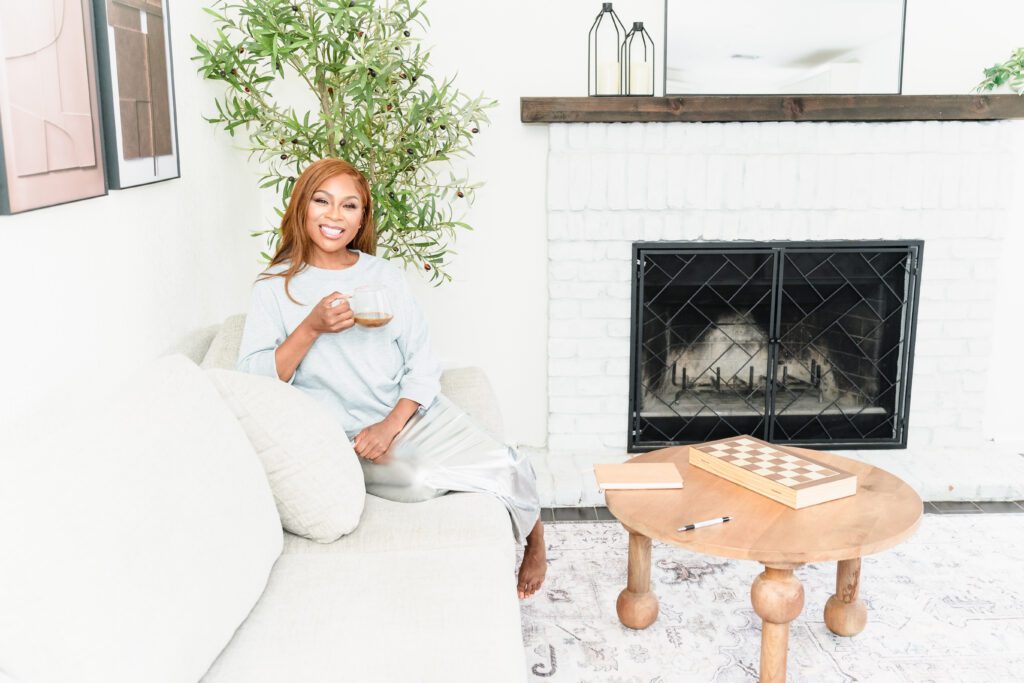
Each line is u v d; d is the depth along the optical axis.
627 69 2.98
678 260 3.13
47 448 1.09
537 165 3.11
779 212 3.07
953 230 3.11
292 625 1.31
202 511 1.24
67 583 0.98
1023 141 3.14
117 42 1.79
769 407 3.23
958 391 3.23
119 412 1.25
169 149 2.10
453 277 3.18
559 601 2.21
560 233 3.08
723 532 1.65
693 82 3.07
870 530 1.65
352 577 1.46
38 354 1.49
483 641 1.28
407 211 2.68
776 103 2.92
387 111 2.66
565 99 2.91
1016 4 3.09
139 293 1.96
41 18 1.46
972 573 2.34
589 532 2.64
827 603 2.05
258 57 2.47
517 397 3.28
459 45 3.03
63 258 1.59
